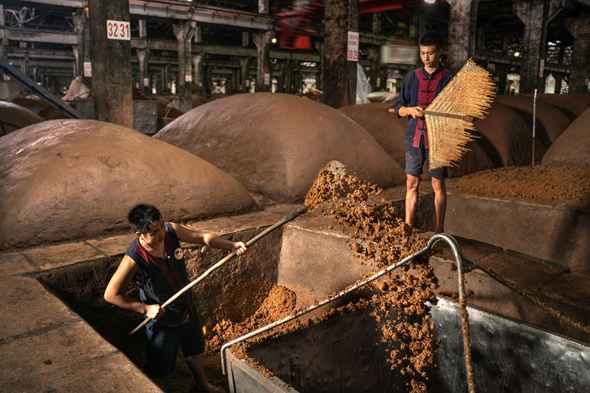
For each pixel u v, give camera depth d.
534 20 18.16
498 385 2.75
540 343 2.48
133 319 3.47
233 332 3.83
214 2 32.41
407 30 34.69
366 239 2.95
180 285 2.64
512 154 7.20
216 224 4.14
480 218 5.14
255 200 4.98
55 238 3.55
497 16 32.03
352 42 10.16
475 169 6.71
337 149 5.30
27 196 3.53
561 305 2.56
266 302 4.21
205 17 23.16
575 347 2.32
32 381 1.76
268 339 2.61
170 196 4.09
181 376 3.33
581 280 2.83
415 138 3.46
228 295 3.96
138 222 2.29
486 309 2.83
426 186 5.85
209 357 3.63
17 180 3.66
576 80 21.23
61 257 3.23
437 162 3.10
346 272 3.73
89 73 19.44
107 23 8.19
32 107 13.84
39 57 36.59
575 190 4.82
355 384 3.18
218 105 6.29
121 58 8.48
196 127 6.23
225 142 5.65
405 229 2.78
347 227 3.98
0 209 3.48
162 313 2.48
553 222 4.55
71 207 3.63
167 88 41.06
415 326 3.13
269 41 25.95
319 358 2.92
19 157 3.94
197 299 3.76
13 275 2.90
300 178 4.96
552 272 2.94
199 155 5.83
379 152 5.79
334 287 3.85
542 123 8.33
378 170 5.60
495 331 2.71
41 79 44.38
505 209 4.92
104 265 3.25
